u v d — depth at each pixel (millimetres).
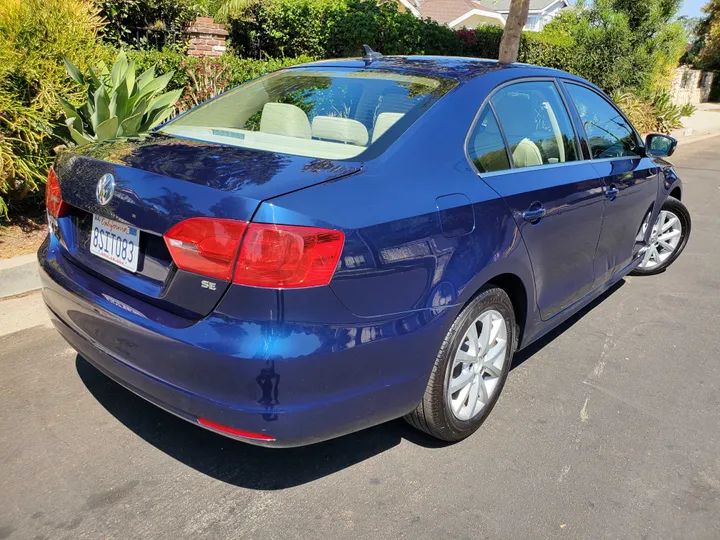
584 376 3660
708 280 5414
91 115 5098
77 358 3525
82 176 2637
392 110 2826
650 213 4793
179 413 2297
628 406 3350
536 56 14445
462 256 2586
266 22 10227
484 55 12836
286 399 2131
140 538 2299
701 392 3531
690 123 18641
